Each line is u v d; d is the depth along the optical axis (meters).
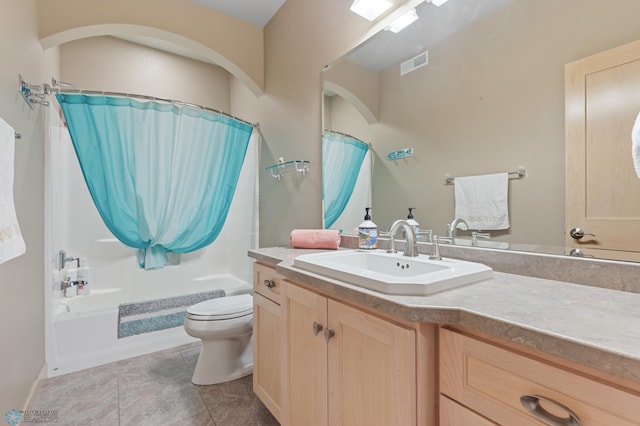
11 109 1.35
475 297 0.74
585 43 0.90
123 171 2.25
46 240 1.86
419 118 1.37
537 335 0.53
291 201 2.18
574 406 0.51
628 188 0.82
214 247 3.24
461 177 1.23
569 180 0.93
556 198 0.96
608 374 0.48
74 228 2.57
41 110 1.82
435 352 0.71
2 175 0.98
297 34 2.09
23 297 1.46
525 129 1.04
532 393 0.55
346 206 1.74
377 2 1.43
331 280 0.94
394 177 1.49
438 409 0.71
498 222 1.11
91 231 2.64
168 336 2.25
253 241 2.76
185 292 3.01
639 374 0.43
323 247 1.66
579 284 0.88
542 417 0.53
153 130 2.35
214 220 2.67
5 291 1.23
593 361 0.47
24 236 1.50
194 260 3.12
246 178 2.85
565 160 0.94
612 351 0.45
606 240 0.86
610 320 0.58
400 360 0.72
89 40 2.78
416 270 1.11
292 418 1.18
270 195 2.46
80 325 1.96
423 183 1.37
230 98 3.51
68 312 2.08
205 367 1.79
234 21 2.38
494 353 0.61
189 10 2.18
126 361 2.03
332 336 0.96
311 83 1.96
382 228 1.56
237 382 1.78
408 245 1.20
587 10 0.89
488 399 0.61
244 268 2.95
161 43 3.02
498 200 1.11
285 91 2.23
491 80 1.12
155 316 2.27
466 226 1.21
